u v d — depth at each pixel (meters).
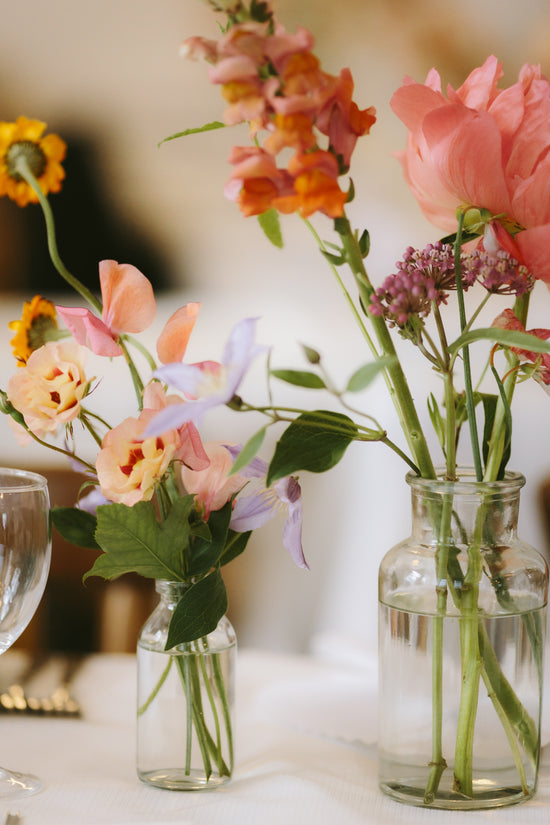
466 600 0.79
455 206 0.78
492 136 0.74
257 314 1.65
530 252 0.75
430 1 1.51
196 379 0.73
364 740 0.89
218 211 1.66
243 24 0.69
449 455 0.79
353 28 1.54
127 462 0.79
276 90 0.70
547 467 1.42
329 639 1.10
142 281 0.81
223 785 0.83
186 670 0.82
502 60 1.51
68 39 1.68
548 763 0.86
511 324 0.77
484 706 0.79
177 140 1.66
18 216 1.72
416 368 1.50
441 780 0.79
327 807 0.79
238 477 0.82
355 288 1.59
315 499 1.39
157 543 0.80
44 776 0.85
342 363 1.59
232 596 1.40
